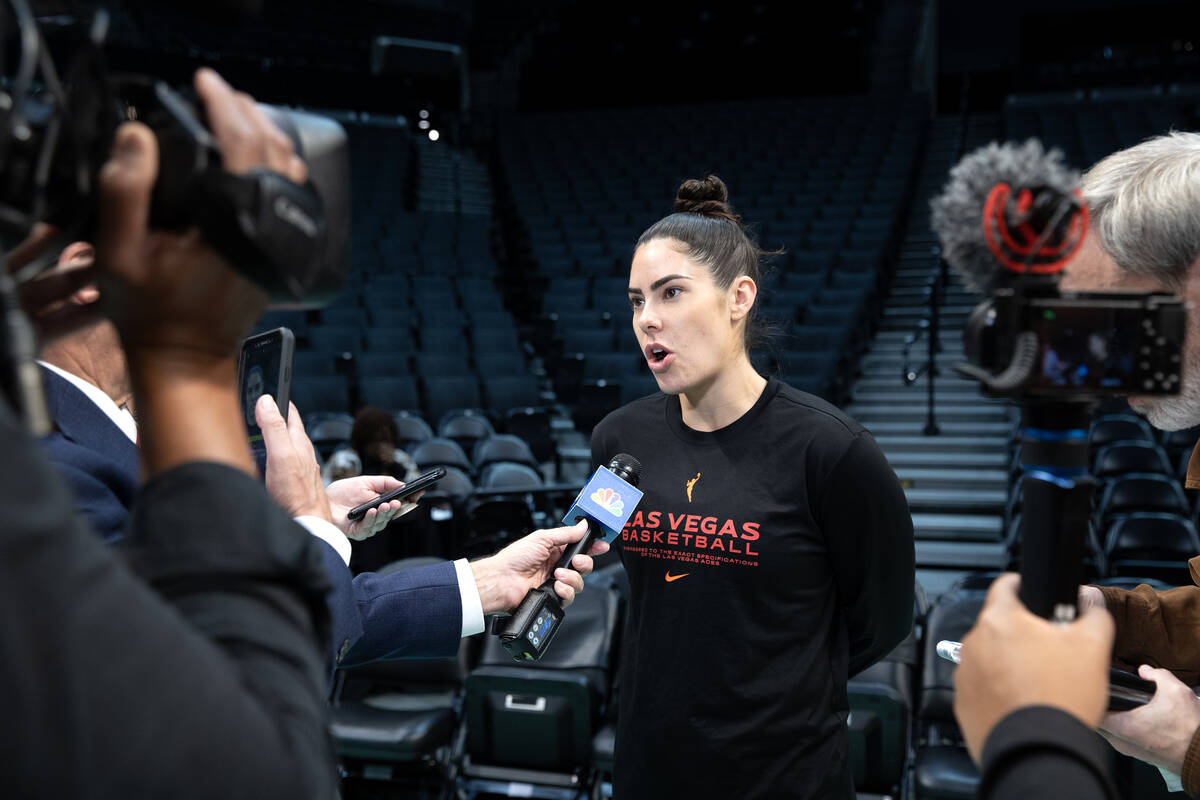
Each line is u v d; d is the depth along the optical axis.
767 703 1.33
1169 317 0.54
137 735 0.34
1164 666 0.93
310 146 0.51
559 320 9.52
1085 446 0.56
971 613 2.85
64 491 0.36
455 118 16.19
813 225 10.62
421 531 4.75
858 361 8.32
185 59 12.93
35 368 0.37
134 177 0.43
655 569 1.42
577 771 2.86
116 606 0.35
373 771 2.99
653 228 1.44
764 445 1.38
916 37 16.03
